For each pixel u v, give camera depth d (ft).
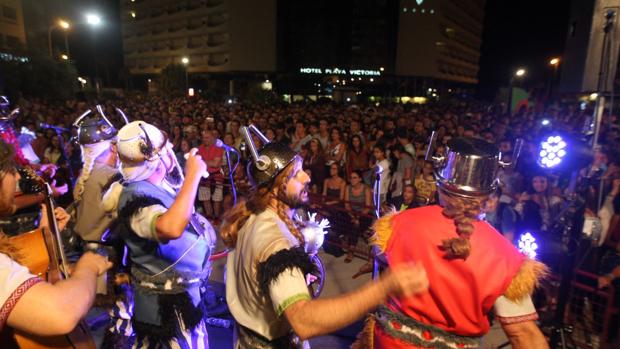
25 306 3.63
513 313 4.50
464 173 4.50
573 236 8.74
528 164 15.83
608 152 16.60
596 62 36.22
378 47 213.87
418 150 24.06
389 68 218.59
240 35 200.85
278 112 58.95
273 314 5.31
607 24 10.05
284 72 209.97
